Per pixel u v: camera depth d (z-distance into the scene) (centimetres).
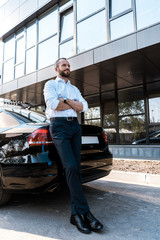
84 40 676
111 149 807
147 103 748
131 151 753
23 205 252
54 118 195
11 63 1016
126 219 208
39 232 180
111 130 844
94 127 269
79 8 706
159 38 440
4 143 221
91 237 170
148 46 454
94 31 648
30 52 901
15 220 206
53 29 803
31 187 199
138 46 468
